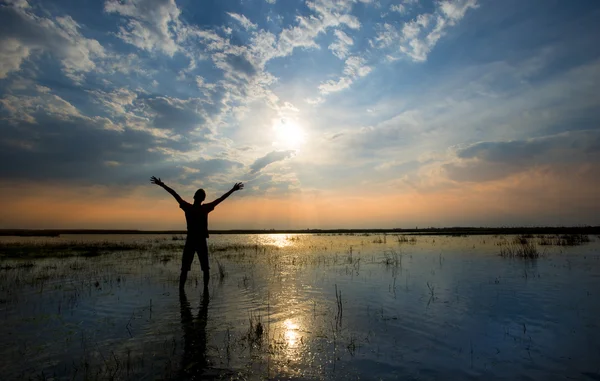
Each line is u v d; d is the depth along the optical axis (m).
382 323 6.04
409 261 15.41
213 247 28.42
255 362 4.38
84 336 5.40
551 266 13.05
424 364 4.32
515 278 10.46
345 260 16.42
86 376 3.98
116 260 17.02
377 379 3.91
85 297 8.27
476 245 25.31
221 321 6.22
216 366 4.25
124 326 5.92
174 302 7.74
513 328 5.71
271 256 19.17
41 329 5.76
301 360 4.44
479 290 8.75
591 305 7.10
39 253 21.02
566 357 4.51
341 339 5.23
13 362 4.39
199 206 9.85
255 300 7.91
